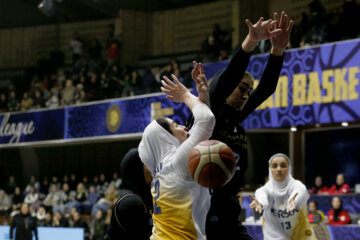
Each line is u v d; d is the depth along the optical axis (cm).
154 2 4556
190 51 4159
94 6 4491
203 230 632
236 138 707
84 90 3816
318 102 2459
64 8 4678
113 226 724
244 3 3956
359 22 2769
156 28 4669
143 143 658
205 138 603
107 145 4172
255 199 985
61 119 3669
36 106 3997
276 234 1038
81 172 4128
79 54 4522
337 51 2422
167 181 628
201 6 4416
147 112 3145
